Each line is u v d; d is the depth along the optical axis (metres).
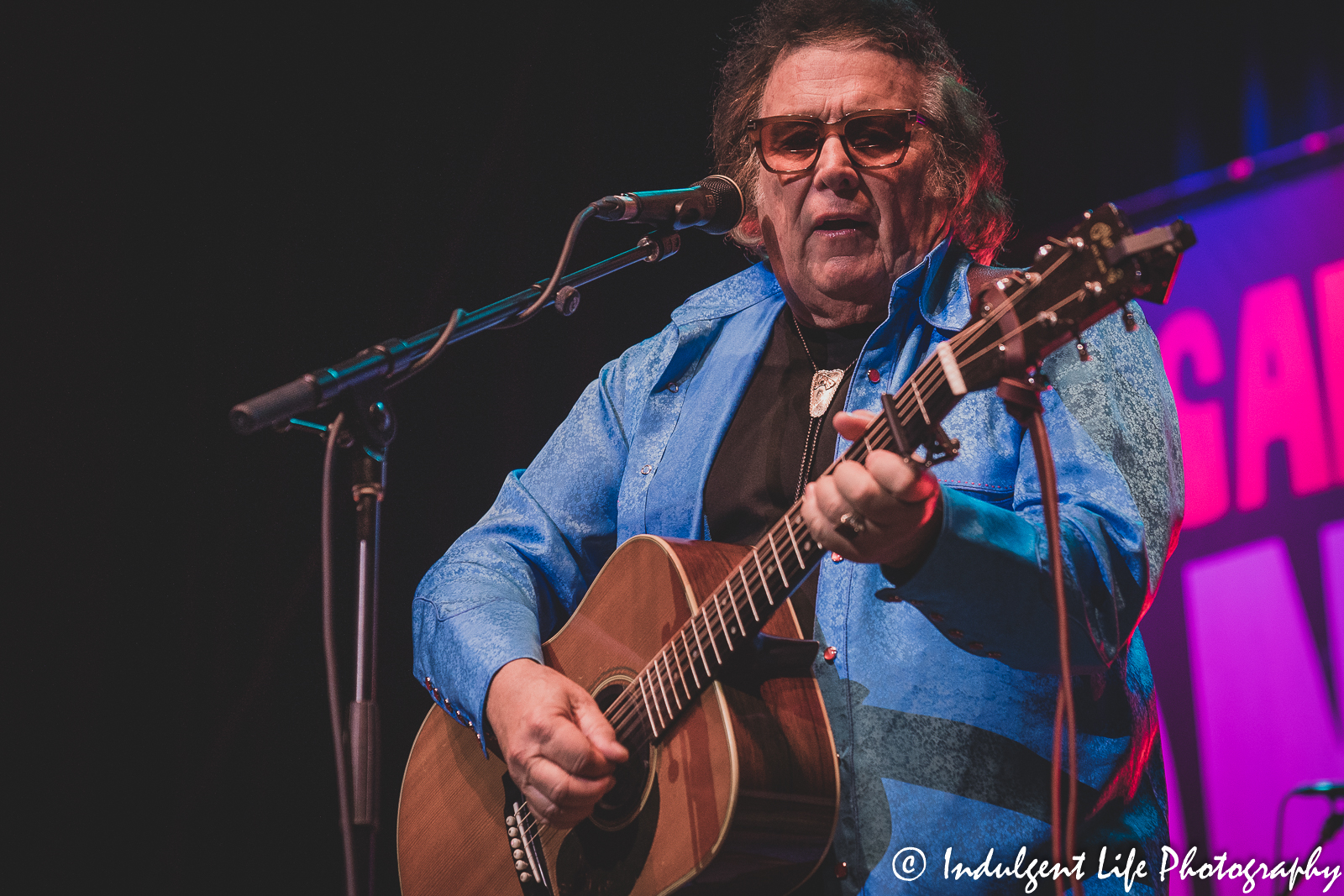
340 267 4.70
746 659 1.65
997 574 1.36
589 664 1.93
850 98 1.99
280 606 4.45
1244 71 5.16
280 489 4.51
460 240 4.88
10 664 4.06
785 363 2.10
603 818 1.80
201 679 4.30
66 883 4.03
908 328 1.94
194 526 4.36
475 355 4.88
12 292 4.18
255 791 4.30
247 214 4.58
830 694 1.71
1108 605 1.43
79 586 4.17
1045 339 1.24
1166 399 1.72
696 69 5.21
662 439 2.14
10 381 4.16
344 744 1.63
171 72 4.49
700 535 2.00
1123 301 1.21
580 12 5.13
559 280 1.98
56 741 4.08
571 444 2.32
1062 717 1.28
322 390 1.71
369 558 1.71
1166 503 1.59
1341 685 5.77
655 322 5.03
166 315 4.41
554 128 5.06
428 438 4.76
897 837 1.61
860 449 1.39
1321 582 5.87
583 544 2.25
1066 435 1.63
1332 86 5.03
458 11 5.02
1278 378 5.97
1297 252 5.85
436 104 4.93
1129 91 5.31
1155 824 1.71
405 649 4.57
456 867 2.08
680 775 1.67
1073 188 5.33
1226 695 6.09
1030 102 5.34
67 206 4.29
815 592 1.81
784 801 1.58
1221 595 6.19
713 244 5.11
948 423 1.77
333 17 4.80
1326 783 5.02
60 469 4.19
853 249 1.97
